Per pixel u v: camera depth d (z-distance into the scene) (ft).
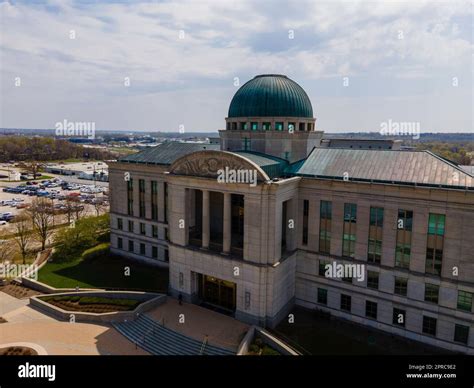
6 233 305.12
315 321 165.68
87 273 220.43
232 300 171.01
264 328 156.87
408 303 148.87
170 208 180.34
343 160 169.58
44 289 199.62
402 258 148.87
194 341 144.97
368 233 155.33
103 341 150.20
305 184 167.84
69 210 350.02
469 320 136.87
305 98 197.47
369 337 152.87
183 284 179.93
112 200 250.78
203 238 171.01
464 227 134.21
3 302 188.96
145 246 236.22
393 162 157.79
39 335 154.92
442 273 140.36
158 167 219.61
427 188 138.41
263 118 188.85
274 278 155.43
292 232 170.81
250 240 156.04
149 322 159.94
